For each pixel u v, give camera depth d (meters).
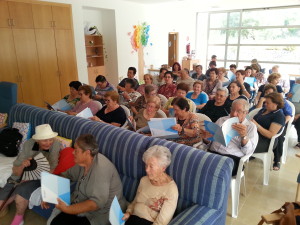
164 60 9.27
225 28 9.39
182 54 9.83
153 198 1.52
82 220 1.64
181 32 9.55
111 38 7.11
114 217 1.31
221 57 9.81
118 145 1.90
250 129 2.19
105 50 7.31
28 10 4.81
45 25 5.14
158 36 8.64
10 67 4.72
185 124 2.42
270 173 2.92
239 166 2.12
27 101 5.09
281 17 8.21
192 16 9.88
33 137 2.08
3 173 2.27
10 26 4.60
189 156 1.58
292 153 3.46
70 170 1.93
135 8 7.45
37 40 5.05
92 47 6.97
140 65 8.12
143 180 1.62
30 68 5.04
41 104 5.35
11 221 2.21
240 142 2.18
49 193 1.46
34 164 2.02
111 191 1.68
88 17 6.70
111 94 2.94
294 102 4.18
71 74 5.85
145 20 7.93
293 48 8.24
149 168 1.48
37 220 2.21
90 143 1.61
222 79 5.00
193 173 1.52
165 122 2.12
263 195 2.51
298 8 7.86
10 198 2.23
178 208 1.58
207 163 1.50
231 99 3.22
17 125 2.83
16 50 4.76
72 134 2.34
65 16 5.49
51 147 2.11
